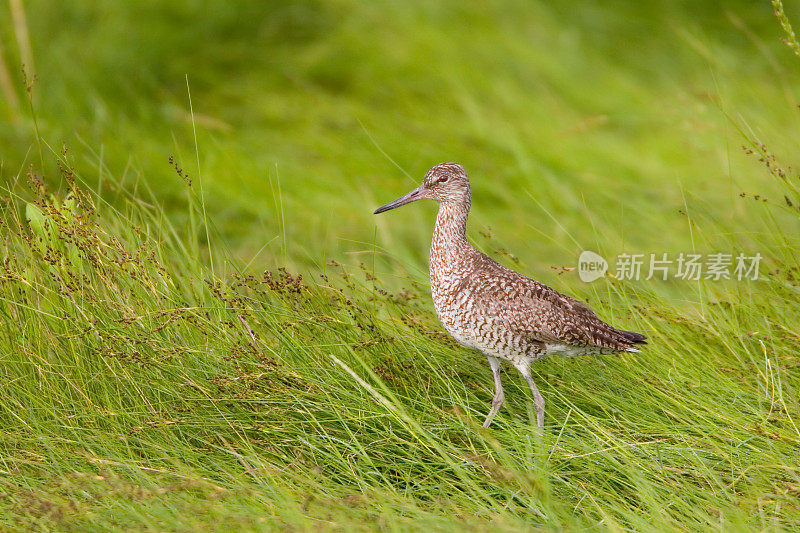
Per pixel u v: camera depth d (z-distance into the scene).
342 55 18.89
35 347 9.85
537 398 9.98
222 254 11.89
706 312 11.31
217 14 19.27
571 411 10.15
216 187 14.98
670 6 21.64
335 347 10.23
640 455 9.16
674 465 9.09
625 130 17.91
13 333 9.87
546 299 10.07
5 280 9.91
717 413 9.69
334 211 15.20
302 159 16.61
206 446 9.38
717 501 8.54
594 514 8.58
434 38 19.03
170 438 9.30
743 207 14.37
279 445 9.31
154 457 9.15
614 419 9.70
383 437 9.45
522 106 17.92
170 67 18.34
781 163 14.34
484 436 9.17
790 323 11.07
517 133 17.09
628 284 12.05
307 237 14.57
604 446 9.23
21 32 16.75
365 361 10.16
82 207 10.84
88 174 14.24
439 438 9.29
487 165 16.50
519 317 9.87
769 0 21.98
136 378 9.76
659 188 15.70
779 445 9.20
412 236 15.20
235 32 19.42
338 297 10.78
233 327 10.19
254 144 16.84
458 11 19.94
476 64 18.72
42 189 10.52
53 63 17.19
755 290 11.76
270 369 9.66
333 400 9.65
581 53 19.62
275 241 14.25
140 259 10.18
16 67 16.92
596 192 15.79
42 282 10.14
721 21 21.53
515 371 10.93
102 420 9.44
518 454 9.22
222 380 9.49
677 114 17.48
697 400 9.91
